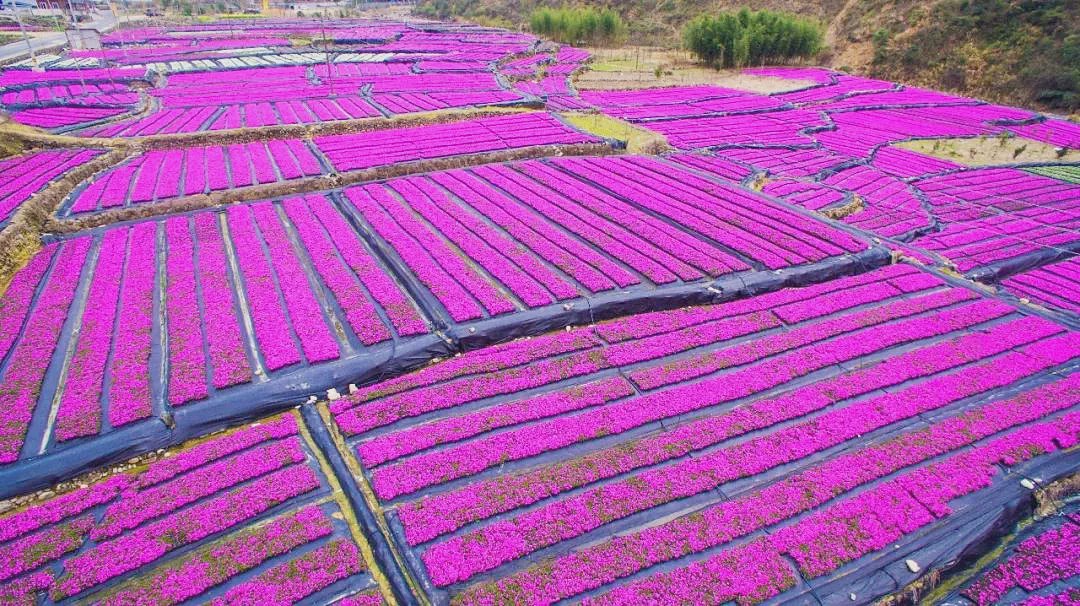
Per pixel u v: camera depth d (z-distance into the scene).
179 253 32.59
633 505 19.09
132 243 33.62
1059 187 47.38
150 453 21.28
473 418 22.20
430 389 23.59
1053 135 60.00
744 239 34.72
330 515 18.83
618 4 129.38
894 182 47.91
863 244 34.41
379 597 16.47
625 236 35.06
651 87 81.12
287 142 50.00
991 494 19.62
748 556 17.53
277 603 16.17
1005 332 27.52
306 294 28.95
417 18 179.25
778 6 106.25
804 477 20.06
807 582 17.02
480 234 35.00
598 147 51.03
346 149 48.22
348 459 20.78
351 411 22.44
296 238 34.97
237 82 74.75
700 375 24.80
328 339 25.64
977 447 21.45
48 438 20.97
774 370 25.02
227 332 26.05
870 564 17.48
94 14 144.62
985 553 18.55
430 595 16.56
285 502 19.22
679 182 43.97
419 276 30.28
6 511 19.22
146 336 25.88
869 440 21.94
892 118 66.44
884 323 28.31
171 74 79.12
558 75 86.31
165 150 48.31
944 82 79.12
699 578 16.98
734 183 44.66
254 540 17.83
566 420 22.30
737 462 20.64
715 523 18.48
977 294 30.80
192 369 23.77
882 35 87.69
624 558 17.45
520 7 156.62
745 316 28.67
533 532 18.20
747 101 72.56
